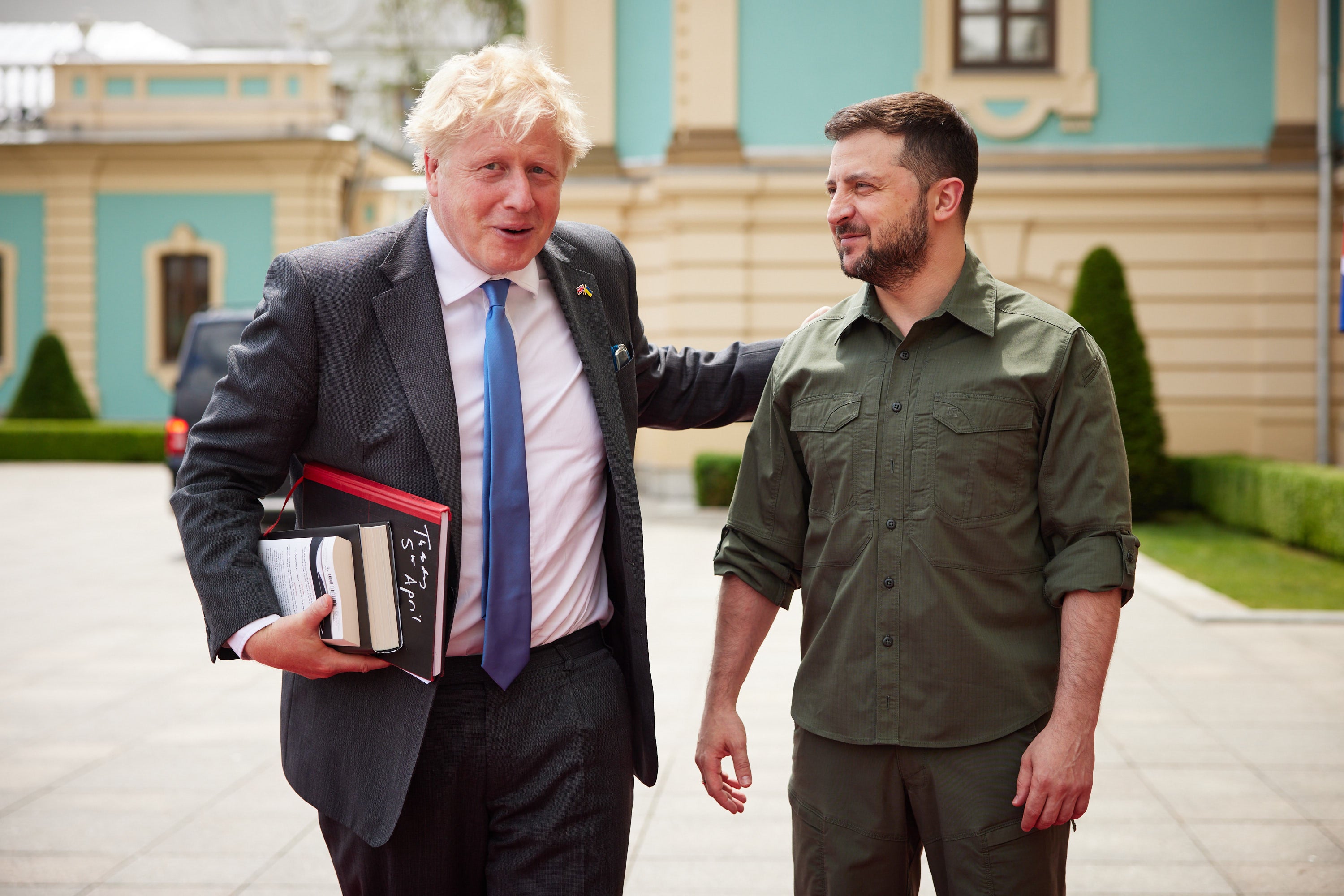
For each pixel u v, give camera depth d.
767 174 12.25
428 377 1.99
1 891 3.24
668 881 3.30
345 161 20.89
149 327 20.95
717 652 2.18
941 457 1.93
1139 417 11.45
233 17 33.09
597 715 2.09
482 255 1.97
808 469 2.10
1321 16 11.98
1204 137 12.42
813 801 2.06
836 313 2.13
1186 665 5.72
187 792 4.05
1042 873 1.92
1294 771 4.15
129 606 7.45
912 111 1.93
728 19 12.38
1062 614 1.90
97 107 20.77
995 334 1.95
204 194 20.81
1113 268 11.44
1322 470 9.63
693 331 12.48
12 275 21.06
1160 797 3.91
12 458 19.05
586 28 12.92
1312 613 6.85
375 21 32.31
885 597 1.96
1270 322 12.36
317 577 1.87
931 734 1.94
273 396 1.97
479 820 2.06
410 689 1.97
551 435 2.10
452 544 1.96
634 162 13.01
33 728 4.83
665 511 11.86
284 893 3.23
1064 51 12.41
